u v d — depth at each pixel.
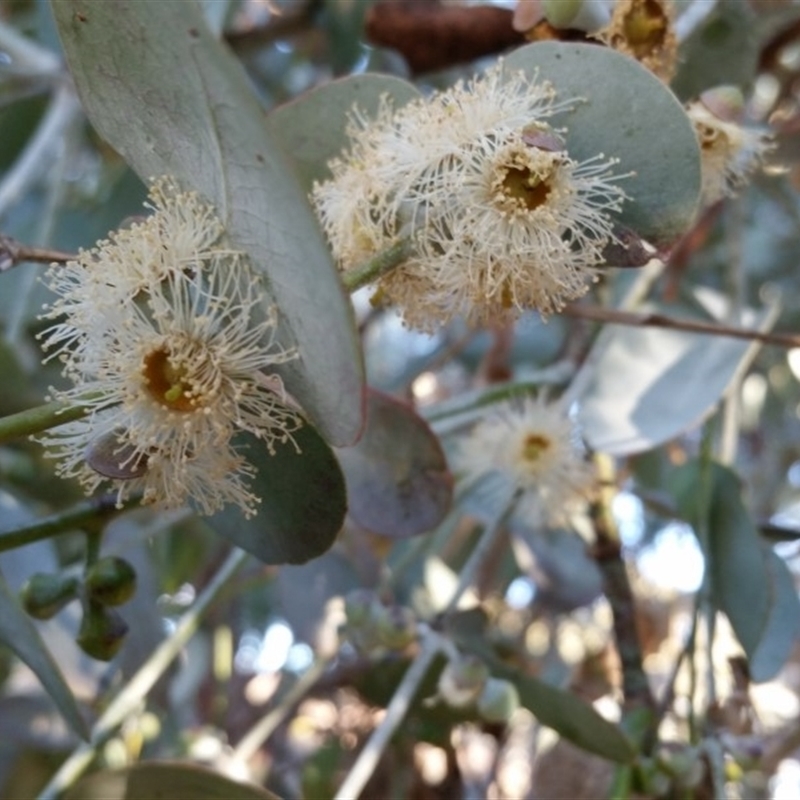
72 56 0.10
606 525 0.19
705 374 0.18
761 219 0.30
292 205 0.08
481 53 0.22
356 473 0.15
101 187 0.26
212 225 0.10
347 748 0.23
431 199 0.12
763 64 0.22
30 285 0.22
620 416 0.18
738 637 0.16
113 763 0.20
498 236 0.11
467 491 0.20
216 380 0.10
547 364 0.26
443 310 0.12
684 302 0.25
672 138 0.11
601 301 0.22
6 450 0.22
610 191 0.11
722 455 0.19
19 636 0.13
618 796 0.15
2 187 0.24
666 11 0.13
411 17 0.22
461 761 0.23
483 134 0.11
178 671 0.24
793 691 0.30
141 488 0.12
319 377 0.09
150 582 0.20
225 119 0.09
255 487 0.12
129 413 0.11
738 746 0.15
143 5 0.09
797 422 0.32
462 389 0.32
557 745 0.19
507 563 0.27
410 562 0.22
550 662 0.25
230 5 0.18
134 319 0.11
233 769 0.19
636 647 0.18
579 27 0.13
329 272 0.08
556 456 0.18
